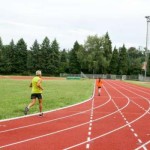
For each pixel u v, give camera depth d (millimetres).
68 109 20797
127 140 11766
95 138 11953
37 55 122562
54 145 10617
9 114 17047
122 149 10352
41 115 17094
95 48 124875
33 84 17281
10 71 118312
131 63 132250
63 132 12969
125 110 21375
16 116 16531
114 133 13078
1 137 11570
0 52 116875
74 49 128875
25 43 121125
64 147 10383
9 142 10828
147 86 61875
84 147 10469
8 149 9859
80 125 14812
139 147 10719
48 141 11195
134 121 16562
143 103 26938
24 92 31625
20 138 11508
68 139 11625
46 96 28531
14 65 118938
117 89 47406
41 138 11648
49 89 39000
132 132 13422
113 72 128750
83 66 126188
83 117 17484
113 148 10438
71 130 13484
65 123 15250
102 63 123688
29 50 122938
